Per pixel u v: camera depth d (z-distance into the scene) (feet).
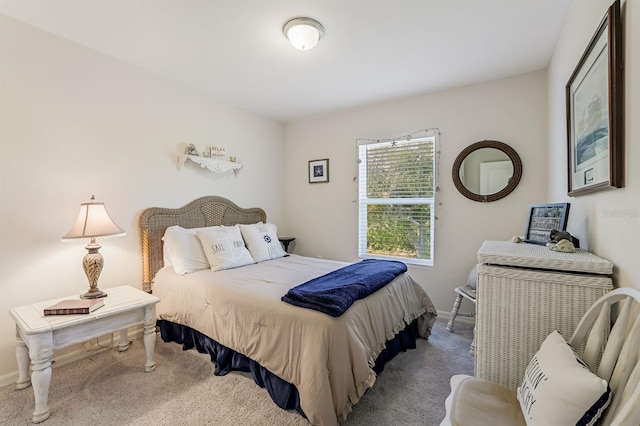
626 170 3.42
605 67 3.90
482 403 3.69
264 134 13.00
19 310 6.01
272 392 5.72
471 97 9.68
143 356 7.49
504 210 9.24
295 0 5.75
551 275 4.13
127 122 8.39
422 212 10.81
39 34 6.77
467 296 8.25
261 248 10.08
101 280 7.89
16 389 6.15
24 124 6.59
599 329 3.34
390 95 10.64
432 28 6.66
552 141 7.79
